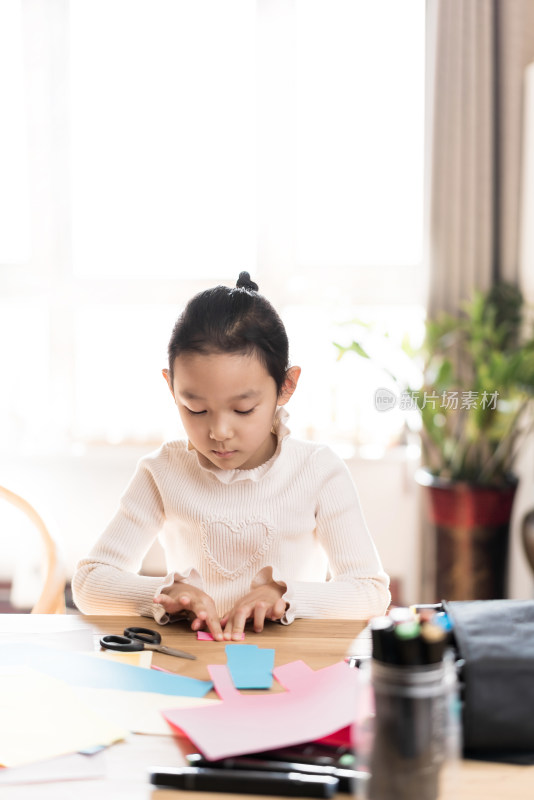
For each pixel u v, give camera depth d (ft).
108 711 2.31
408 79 9.21
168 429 9.66
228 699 2.34
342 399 9.38
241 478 3.78
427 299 8.87
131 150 9.50
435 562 8.16
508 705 2.05
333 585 3.49
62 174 9.61
